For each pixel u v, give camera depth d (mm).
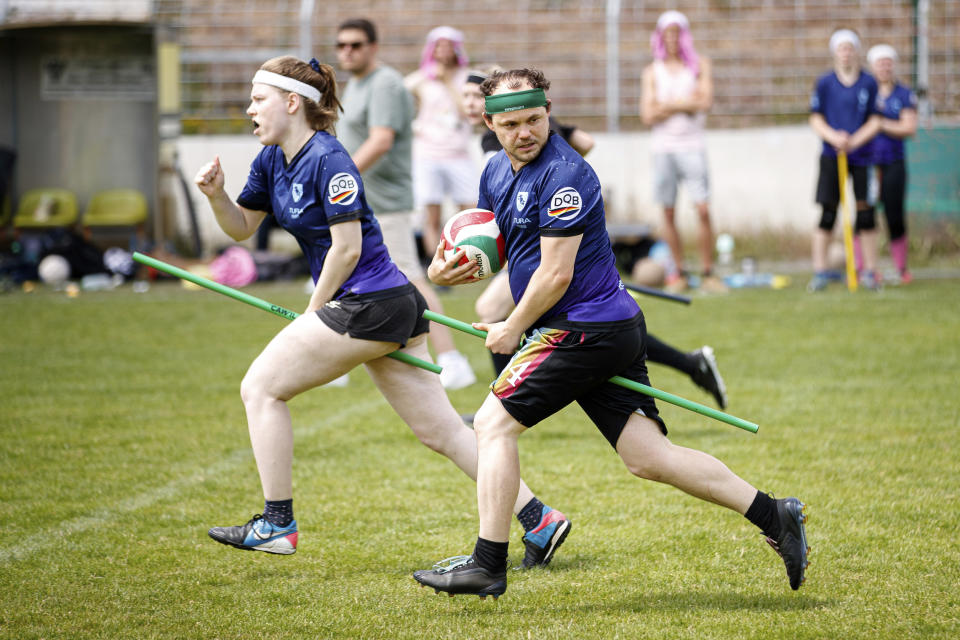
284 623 10234
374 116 20625
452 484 15156
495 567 10383
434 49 34844
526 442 17531
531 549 11891
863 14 47969
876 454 16219
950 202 43969
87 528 13195
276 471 11531
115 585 11305
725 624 10070
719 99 48406
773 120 47781
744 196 45750
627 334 10508
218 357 25094
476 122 18125
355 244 11578
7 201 43625
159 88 42438
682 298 18844
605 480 15219
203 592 11109
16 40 44094
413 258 21562
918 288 35281
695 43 49250
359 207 11656
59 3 49281
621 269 40031
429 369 12008
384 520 13562
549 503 14156
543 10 49875
